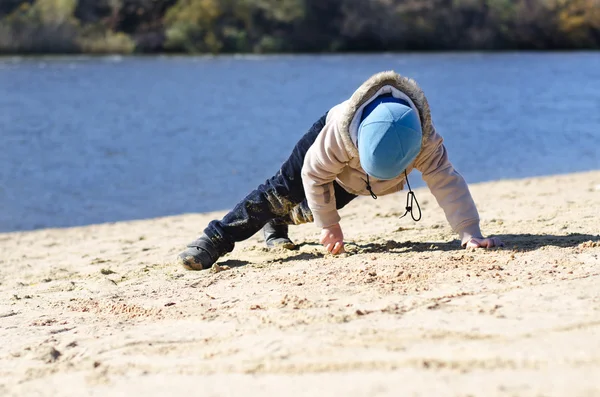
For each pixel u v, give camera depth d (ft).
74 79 158.81
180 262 21.74
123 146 72.64
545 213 28.53
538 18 272.10
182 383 12.25
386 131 17.03
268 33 260.21
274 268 20.58
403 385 11.19
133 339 14.94
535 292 15.52
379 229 27.63
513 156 62.34
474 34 269.23
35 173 58.39
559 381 10.89
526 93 125.29
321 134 19.47
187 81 154.51
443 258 19.26
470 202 20.40
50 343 15.28
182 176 55.83
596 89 131.34
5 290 22.68
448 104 110.11
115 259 27.86
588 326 13.19
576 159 59.72
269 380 11.93
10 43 243.60
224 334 14.61
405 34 264.93
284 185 21.25
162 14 258.37
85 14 256.93
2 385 13.07
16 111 104.53
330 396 11.03
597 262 17.85
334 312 15.19
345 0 261.85
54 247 32.94
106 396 12.07
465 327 13.58
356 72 178.09
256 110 104.27
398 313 14.79
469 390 10.79
